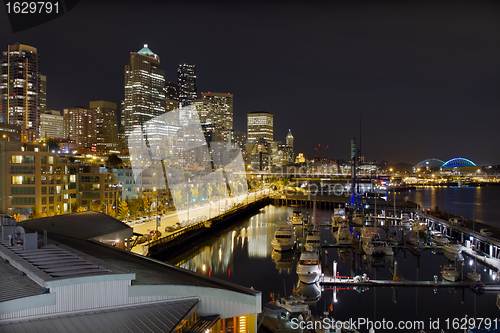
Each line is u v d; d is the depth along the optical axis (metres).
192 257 101.12
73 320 23.91
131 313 25.48
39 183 109.69
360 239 118.25
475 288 69.31
